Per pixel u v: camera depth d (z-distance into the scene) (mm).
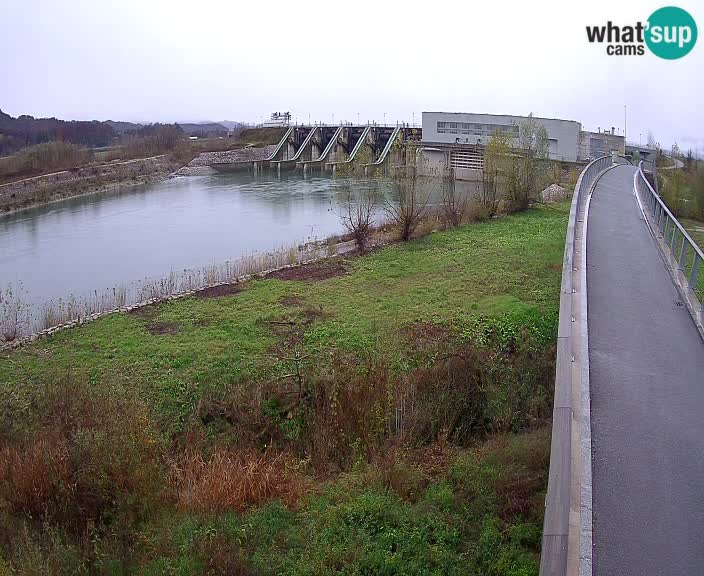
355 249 21656
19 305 17781
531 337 12180
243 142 86188
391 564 6266
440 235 23047
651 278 12219
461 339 12422
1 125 89250
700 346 9117
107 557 6828
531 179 28438
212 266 22922
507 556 6148
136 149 72500
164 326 14586
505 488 7277
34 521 7547
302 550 6703
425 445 9219
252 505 7848
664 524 5586
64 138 86125
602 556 5238
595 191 23969
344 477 8344
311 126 85938
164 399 10977
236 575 6363
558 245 20031
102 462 7938
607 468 6332
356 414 9820
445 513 7066
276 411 10414
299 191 53094
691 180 36031
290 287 17375
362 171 40469
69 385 10695
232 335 13859
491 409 9750
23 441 8969
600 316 10203
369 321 14297
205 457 9398
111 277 23609
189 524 7227
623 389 7855
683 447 6680
